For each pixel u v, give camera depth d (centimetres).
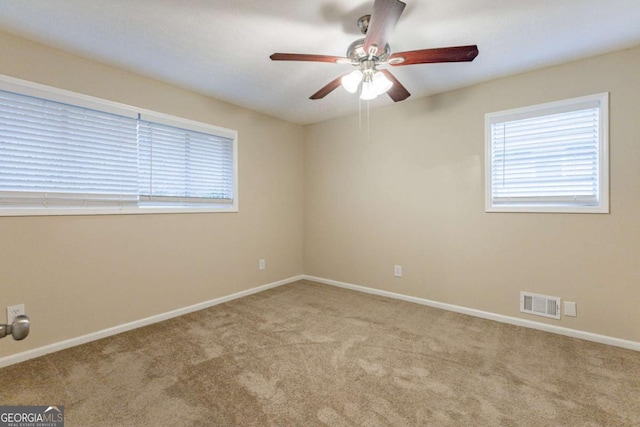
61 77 222
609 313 230
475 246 290
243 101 330
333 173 399
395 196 343
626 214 223
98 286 242
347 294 360
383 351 220
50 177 221
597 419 151
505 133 274
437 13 181
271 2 172
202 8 177
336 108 355
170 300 287
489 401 164
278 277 399
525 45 217
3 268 201
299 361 206
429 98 316
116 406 160
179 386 177
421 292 326
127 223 259
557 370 194
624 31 200
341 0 170
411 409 158
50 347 217
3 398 166
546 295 255
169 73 261
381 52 177
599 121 232
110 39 209
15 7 174
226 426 146
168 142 288
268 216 384
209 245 320
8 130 204
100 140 245
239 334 249
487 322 274
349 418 152
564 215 246
